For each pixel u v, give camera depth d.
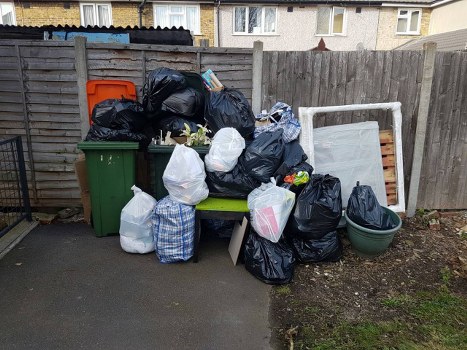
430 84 4.02
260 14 14.58
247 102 3.76
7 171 4.16
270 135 3.42
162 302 2.74
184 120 3.80
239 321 2.55
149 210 3.39
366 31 14.79
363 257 3.41
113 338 2.36
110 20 14.13
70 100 4.08
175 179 3.19
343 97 4.11
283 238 3.30
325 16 14.62
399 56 4.00
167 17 14.30
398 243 3.68
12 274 3.06
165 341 2.34
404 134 4.19
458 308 2.69
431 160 4.28
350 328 2.48
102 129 3.59
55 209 4.40
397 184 4.09
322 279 3.09
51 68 4.00
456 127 4.21
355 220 3.31
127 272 3.13
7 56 3.97
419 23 14.88
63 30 5.43
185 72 3.93
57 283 2.94
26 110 4.11
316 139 3.96
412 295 2.87
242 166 3.33
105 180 3.64
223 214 3.21
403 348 2.28
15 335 2.36
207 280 3.04
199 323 2.52
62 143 4.21
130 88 4.03
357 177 4.02
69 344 2.30
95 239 3.73
